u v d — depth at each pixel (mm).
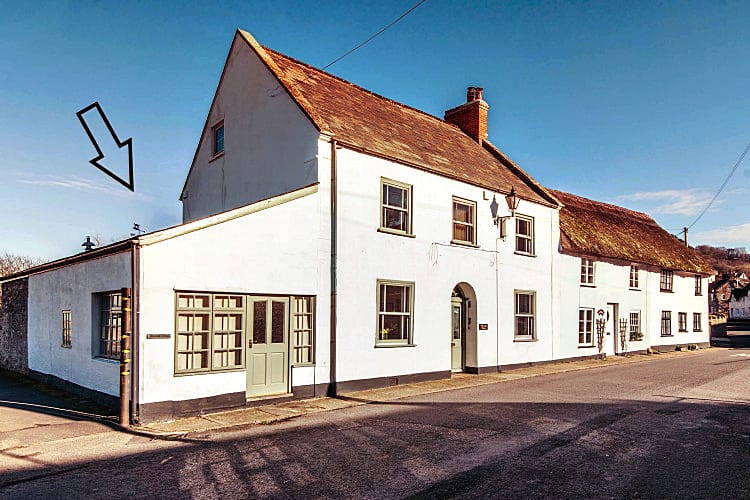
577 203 25562
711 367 18969
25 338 15305
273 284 11117
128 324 9125
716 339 40344
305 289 11750
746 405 11055
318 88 15375
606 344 22469
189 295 9922
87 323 11461
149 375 9258
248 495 5766
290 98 13469
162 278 9500
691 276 29422
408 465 6770
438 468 6645
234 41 16031
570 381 14805
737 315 72188
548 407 10742
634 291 24578
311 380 11773
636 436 8297
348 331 12539
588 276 21922
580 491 5836
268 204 11102
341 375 12320
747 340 38906
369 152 13188
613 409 10531
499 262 17062
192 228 9875
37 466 6832
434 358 14641
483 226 16578
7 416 9727
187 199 18422
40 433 8477
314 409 10547
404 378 13781
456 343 16219
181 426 9031
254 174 14703
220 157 16469
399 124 16891
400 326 13945
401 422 9336
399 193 14203
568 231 21016
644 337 25016
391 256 13656
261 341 11008
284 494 5785
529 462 6883
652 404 11117
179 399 9586
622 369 18188
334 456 7195
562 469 6602
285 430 8766
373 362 13055
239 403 10422
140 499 5668
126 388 8984
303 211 11828
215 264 10180
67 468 6734
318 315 11977
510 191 17438
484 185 16516
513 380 14922
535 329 18484
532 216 18688
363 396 12023
